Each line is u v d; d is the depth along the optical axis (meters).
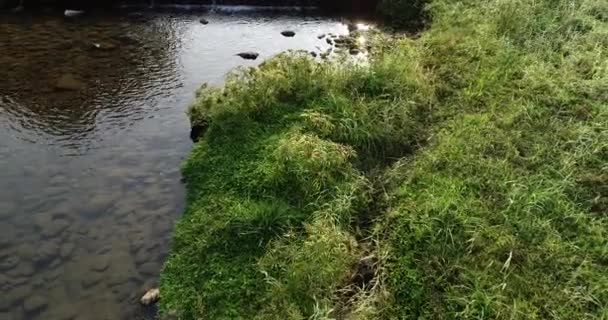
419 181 5.51
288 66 7.23
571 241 4.70
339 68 7.18
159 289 4.73
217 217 5.31
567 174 5.35
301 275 4.45
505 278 4.32
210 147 6.29
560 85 6.68
